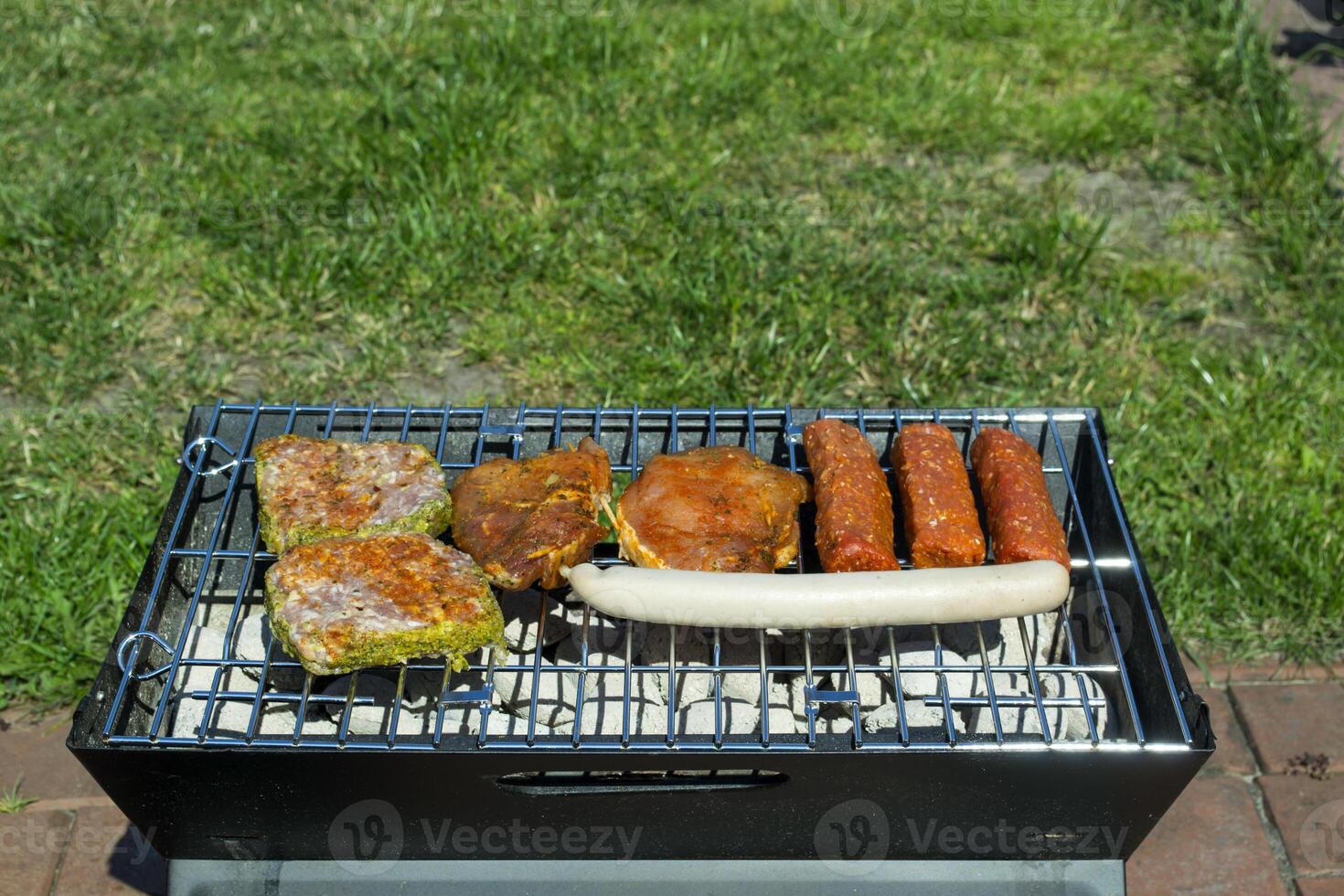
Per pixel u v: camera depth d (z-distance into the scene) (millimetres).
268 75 1512
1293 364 1123
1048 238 1206
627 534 805
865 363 1118
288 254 1177
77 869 839
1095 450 868
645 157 1350
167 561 803
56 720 906
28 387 1093
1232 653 949
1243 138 1388
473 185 1275
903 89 1479
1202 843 857
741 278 1172
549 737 735
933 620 748
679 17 1630
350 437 902
